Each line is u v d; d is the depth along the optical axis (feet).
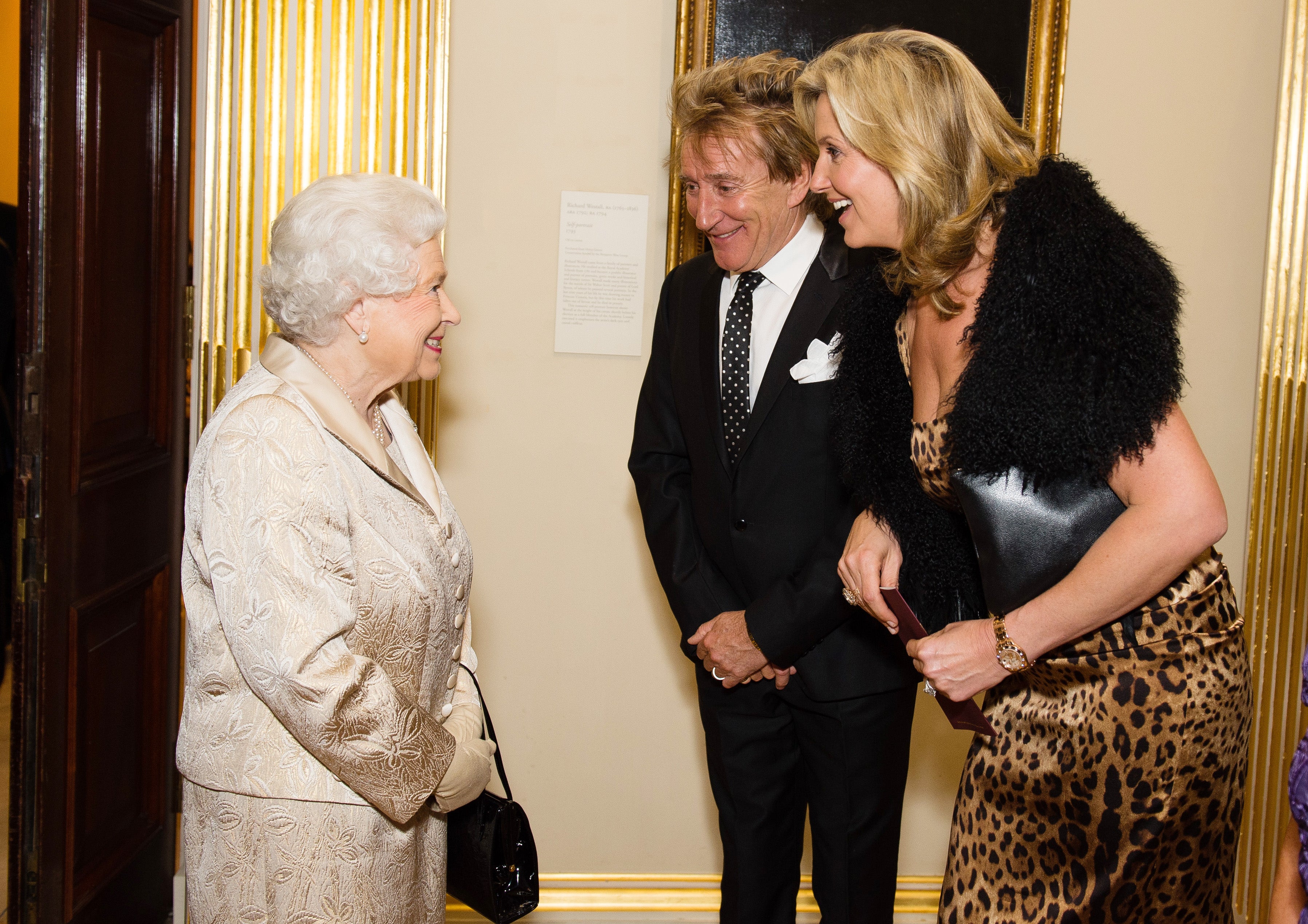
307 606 4.11
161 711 8.07
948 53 4.60
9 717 11.31
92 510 6.89
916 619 5.05
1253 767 8.41
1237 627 4.63
